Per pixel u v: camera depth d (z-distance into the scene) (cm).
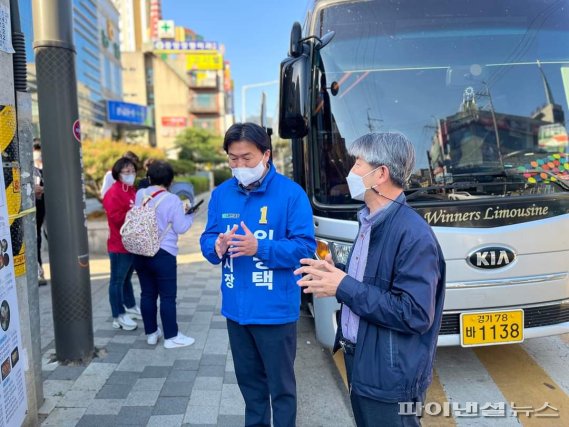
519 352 389
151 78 6425
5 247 189
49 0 330
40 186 594
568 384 336
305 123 339
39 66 337
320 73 349
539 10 363
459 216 310
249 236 217
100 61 2841
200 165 4341
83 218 365
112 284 447
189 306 533
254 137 221
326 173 343
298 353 406
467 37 356
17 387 198
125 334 434
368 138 181
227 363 373
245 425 254
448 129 346
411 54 355
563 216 317
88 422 287
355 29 357
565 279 320
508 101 350
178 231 385
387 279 171
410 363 169
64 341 366
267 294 230
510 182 323
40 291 586
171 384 336
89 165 1098
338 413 305
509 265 310
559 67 357
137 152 1324
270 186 233
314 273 177
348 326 192
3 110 223
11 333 193
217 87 6888
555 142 350
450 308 310
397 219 173
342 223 326
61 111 341
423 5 360
